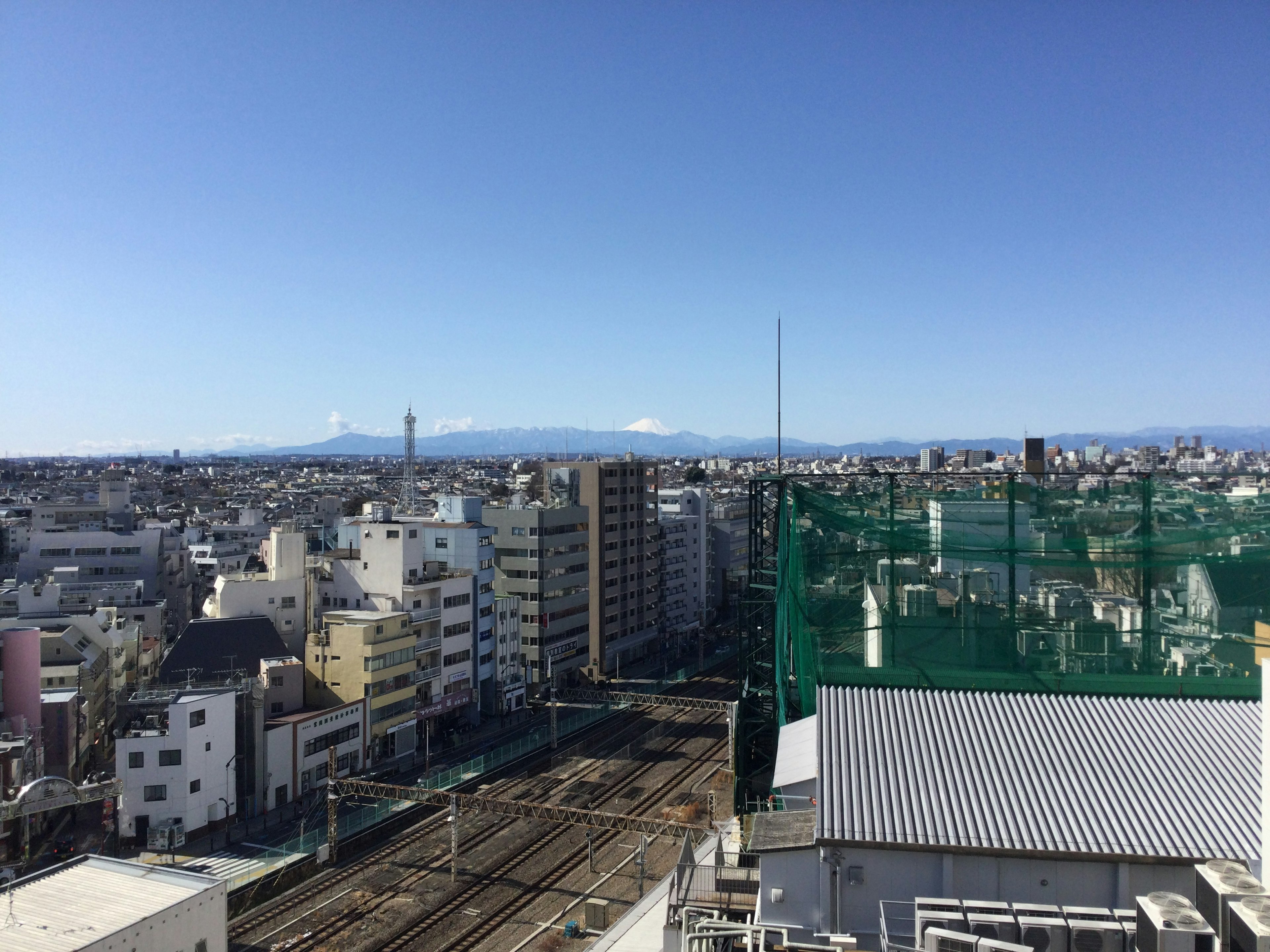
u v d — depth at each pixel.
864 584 35.31
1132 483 32.31
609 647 99.12
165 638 88.88
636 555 105.81
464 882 46.44
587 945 39.38
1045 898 20.95
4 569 107.69
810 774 24.47
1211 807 21.78
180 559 111.56
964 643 30.41
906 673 28.11
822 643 34.00
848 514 34.59
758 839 22.69
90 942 27.03
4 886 31.36
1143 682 26.89
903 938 21.06
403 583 71.88
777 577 38.28
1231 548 30.50
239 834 50.50
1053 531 33.19
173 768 48.72
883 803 22.48
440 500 90.00
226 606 68.31
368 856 49.38
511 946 40.03
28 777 48.22
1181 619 30.23
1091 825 21.41
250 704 54.56
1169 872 20.53
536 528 88.06
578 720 78.44
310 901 43.75
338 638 63.12
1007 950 15.76
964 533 33.62
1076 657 30.22
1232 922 13.69
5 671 52.44
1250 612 29.84
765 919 22.17
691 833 38.72
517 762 65.69
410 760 65.00
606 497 99.25
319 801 56.06
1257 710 25.27
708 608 129.00
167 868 33.00
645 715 81.69
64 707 54.09
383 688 64.12
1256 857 20.20
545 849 50.94
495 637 80.88
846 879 21.70
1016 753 23.95
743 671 43.59
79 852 46.72
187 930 30.16
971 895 21.14
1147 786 22.53
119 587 89.00
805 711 30.36
